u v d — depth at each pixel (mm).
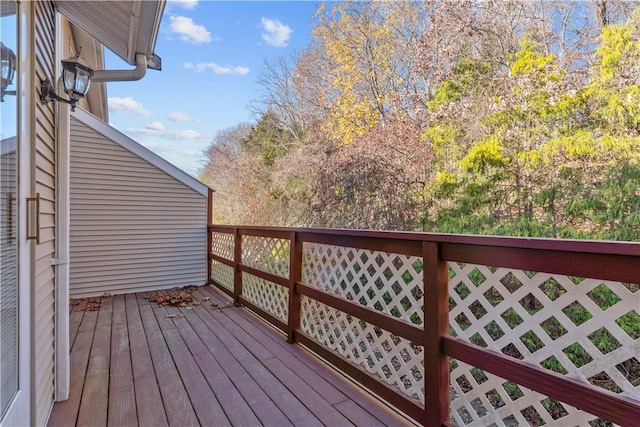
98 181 4902
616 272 1133
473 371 3352
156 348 2938
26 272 1497
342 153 8578
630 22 4812
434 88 7305
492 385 1546
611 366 1170
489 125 6180
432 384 1732
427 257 1772
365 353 2307
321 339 2801
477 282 3625
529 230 5145
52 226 2094
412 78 8422
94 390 2242
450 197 6477
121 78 3158
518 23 6496
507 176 5734
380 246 2158
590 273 1196
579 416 1260
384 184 7488
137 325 3559
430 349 1744
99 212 4910
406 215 7078
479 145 6074
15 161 1400
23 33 1500
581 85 5250
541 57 5832
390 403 2021
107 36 3086
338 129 9648
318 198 9039
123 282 5051
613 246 1112
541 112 5492
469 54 6836
